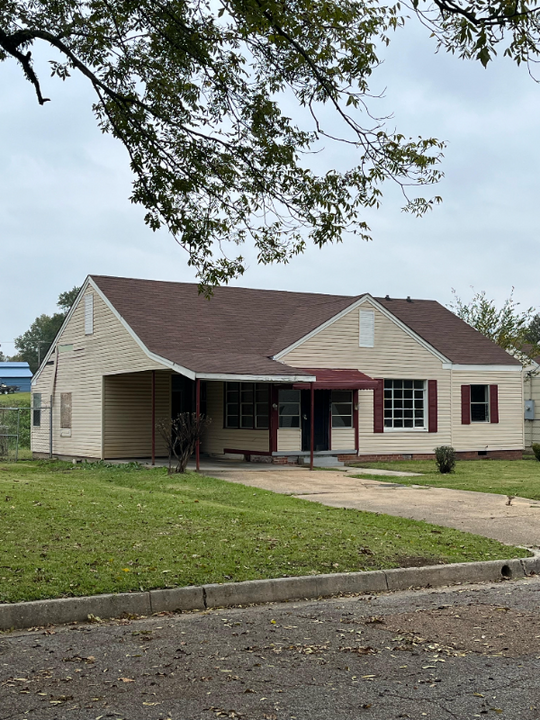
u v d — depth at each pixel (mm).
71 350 25953
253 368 19969
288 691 5137
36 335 105625
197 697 5023
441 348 26578
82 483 15875
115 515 11156
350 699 5000
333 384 21516
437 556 9344
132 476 17562
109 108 11336
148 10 10531
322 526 10938
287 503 13547
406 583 8570
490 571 9117
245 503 13328
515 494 15438
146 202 11648
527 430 31500
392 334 24625
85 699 4977
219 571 8164
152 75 11336
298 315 25703
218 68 10805
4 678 5359
